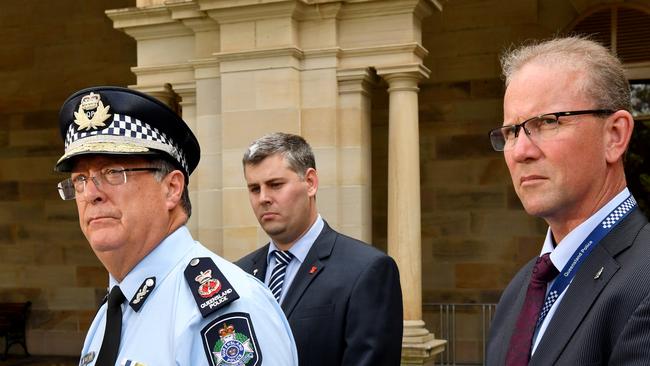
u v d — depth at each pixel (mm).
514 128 1896
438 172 10391
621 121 1861
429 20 10469
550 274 1948
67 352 12250
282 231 3701
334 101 7250
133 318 1964
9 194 12586
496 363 2154
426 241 10406
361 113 7270
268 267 3883
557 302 1894
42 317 12383
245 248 7371
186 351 1849
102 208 1966
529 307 1971
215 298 1880
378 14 7184
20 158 12555
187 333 1860
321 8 7234
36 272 12445
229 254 7414
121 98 2006
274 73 7297
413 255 7195
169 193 2057
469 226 10242
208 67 7707
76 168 2018
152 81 8031
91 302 12211
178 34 7930
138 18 7977
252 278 2023
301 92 7348
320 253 3668
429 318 10219
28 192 12516
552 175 1845
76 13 12266
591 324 1736
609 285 1758
